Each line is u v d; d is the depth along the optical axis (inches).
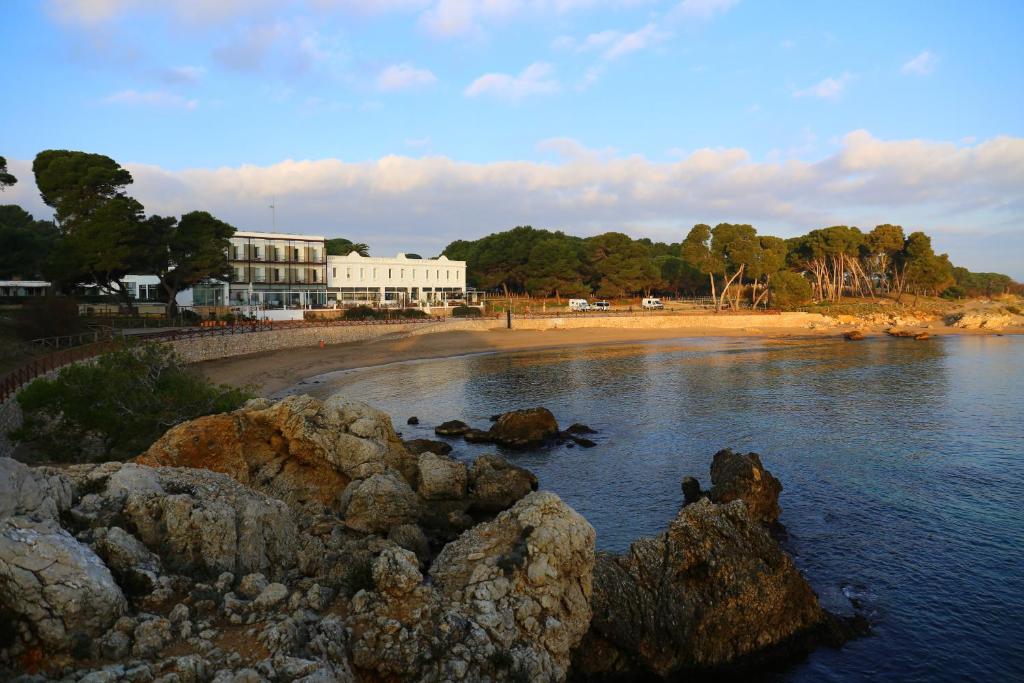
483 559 628.1
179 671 424.8
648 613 717.9
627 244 6353.3
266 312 3838.6
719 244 5984.3
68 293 3068.4
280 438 1019.9
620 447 1596.9
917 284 6845.5
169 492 630.5
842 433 1724.9
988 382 2581.2
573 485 1311.5
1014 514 1146.7
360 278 4822.8
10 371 1569.9
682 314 5442.9
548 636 595.8
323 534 833.5
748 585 746.8
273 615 518.9
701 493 1218.0
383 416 1119.6
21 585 429.1
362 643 505.4
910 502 1206.3
